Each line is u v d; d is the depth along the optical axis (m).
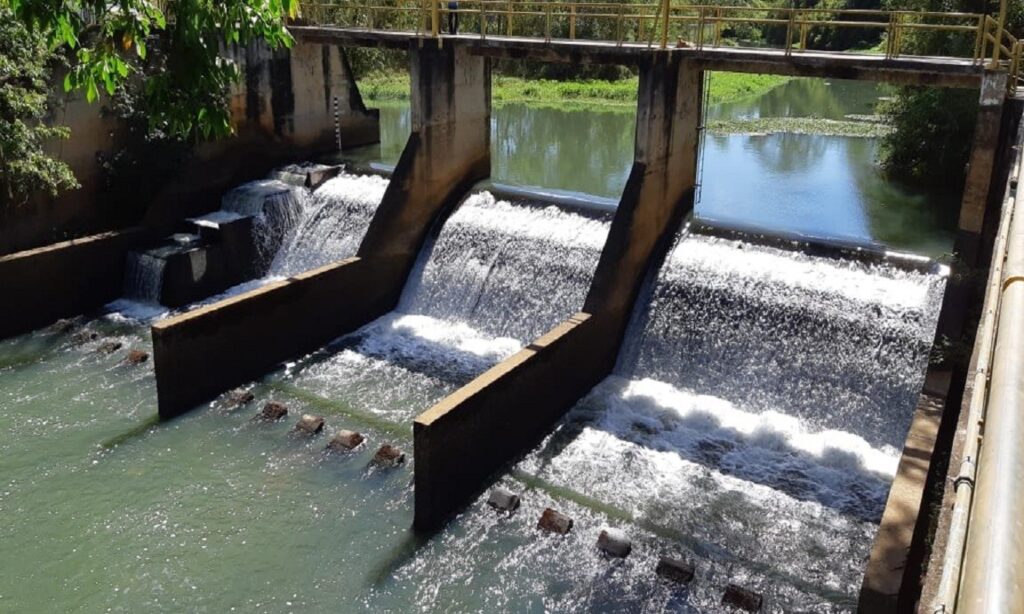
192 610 14.20
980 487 2.74
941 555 7.78
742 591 14.20
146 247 26.52
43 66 24.58
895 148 33.19
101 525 16.16
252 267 27.55
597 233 23.09
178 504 16.77
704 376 20.58
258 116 29.67
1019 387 3.17
